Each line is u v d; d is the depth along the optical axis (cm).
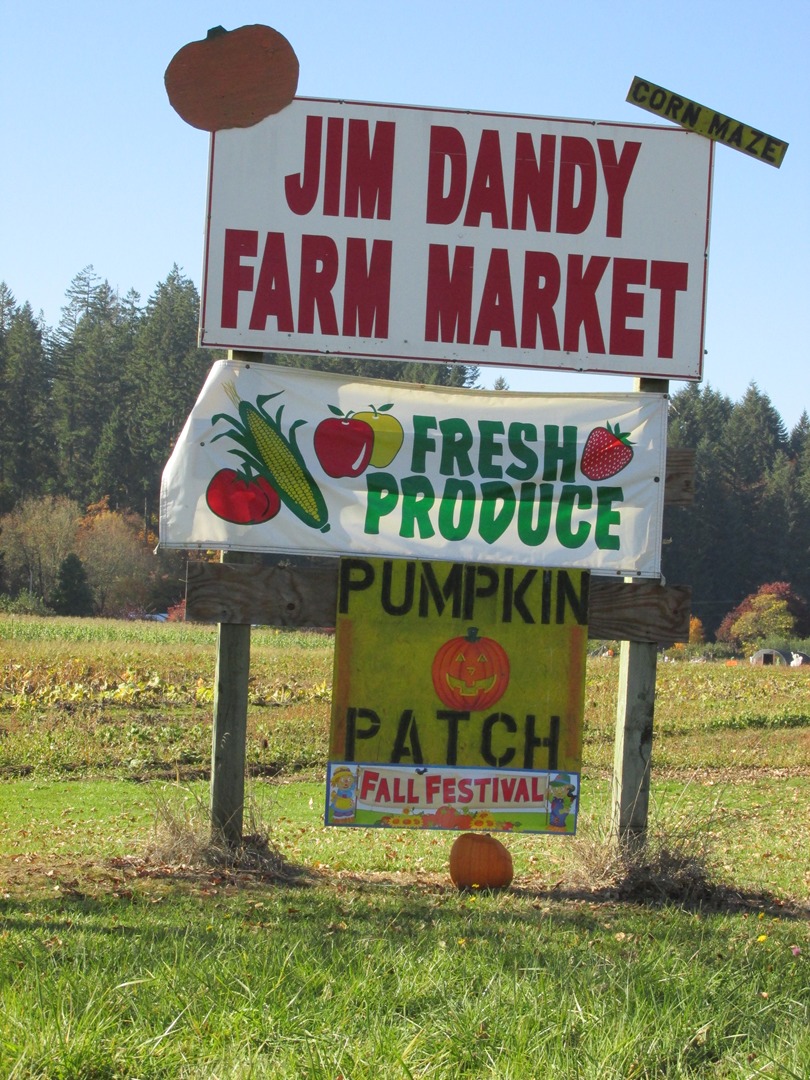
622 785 921
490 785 890
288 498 891
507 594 897
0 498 9288
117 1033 484
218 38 905
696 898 890
